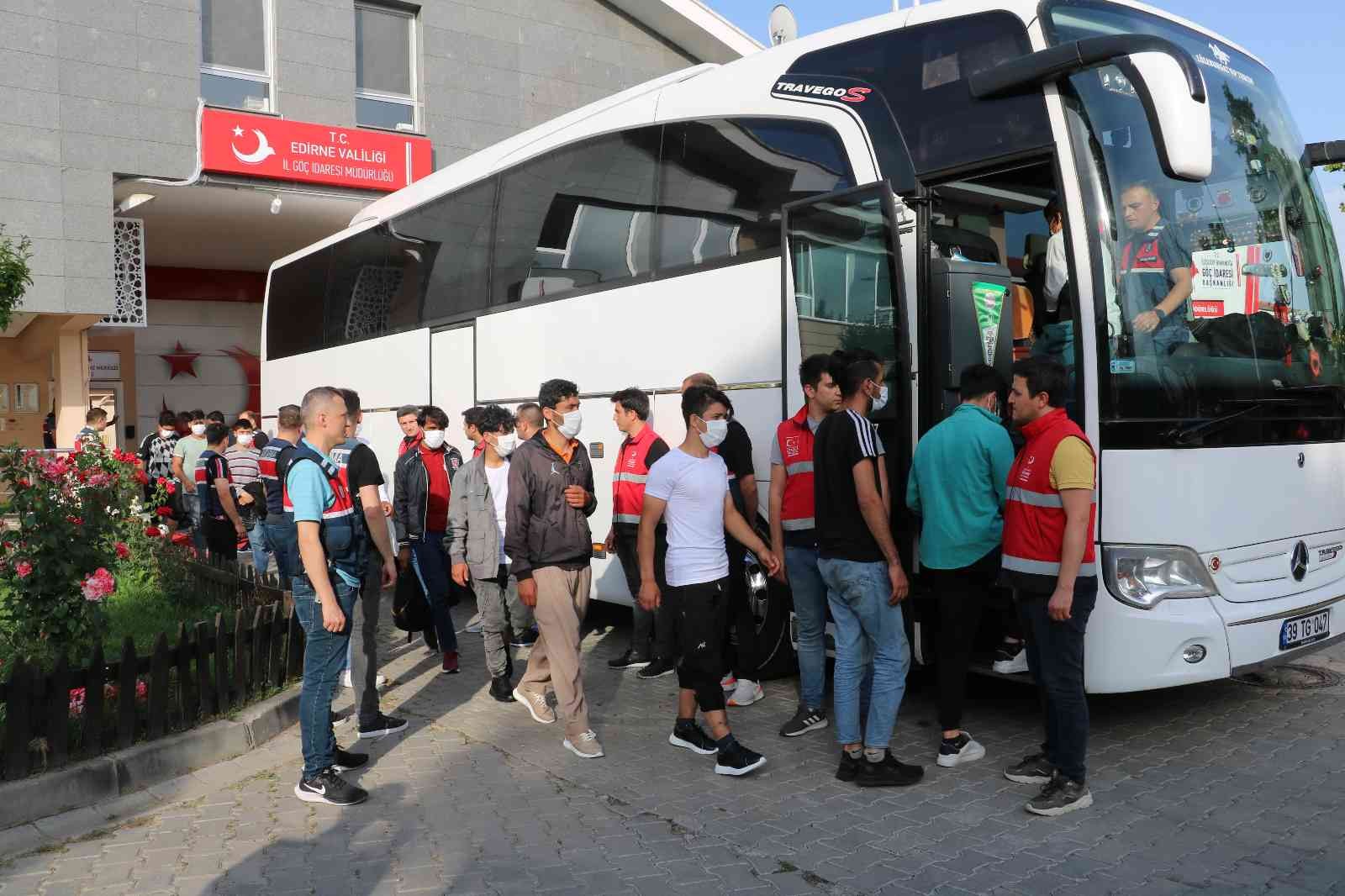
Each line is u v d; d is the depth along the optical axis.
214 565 9.30
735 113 7.35
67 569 6.70
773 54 7.33
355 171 18.55
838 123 6.56
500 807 5.19
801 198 6.75
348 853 4.64
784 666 7.18
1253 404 5.77
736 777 5.55
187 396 25.11
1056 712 4.91
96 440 7.45
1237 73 6.50
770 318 6.92
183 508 12.91
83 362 17.38
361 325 12.68
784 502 6.11
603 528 8.48
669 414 7.70
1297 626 5.79
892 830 4.79
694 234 7.57
